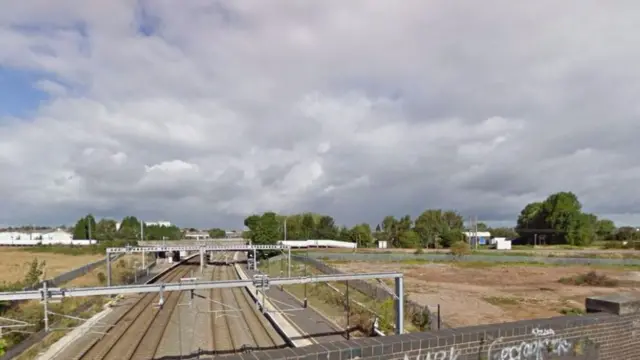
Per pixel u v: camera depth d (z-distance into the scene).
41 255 100.56
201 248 74.00
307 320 37.25
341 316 38.47
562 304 44.66
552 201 148.62
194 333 34.47
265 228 101.88
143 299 49.94
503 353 9.45
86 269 61.44
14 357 27.38
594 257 95.06
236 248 78.19
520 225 165.25
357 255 95.69
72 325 36.22
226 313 41.88
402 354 8.35
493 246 139.50
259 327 36.31
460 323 35.78
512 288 56.34
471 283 60.84
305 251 106.44
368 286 46.06
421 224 142.25
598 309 11.50
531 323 9.87
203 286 24.83
